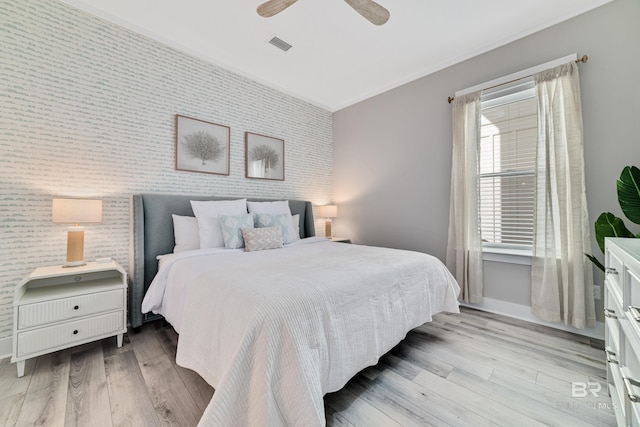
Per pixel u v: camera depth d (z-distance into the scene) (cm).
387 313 155
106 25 222
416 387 144
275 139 350
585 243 203
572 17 215
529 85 236
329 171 423
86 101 213
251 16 223
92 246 217
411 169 326
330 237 382
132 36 236
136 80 238
